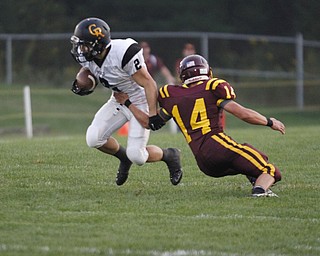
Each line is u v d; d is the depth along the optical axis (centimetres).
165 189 2884
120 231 2228
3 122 7788
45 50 9231
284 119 8144
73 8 10788
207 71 2683
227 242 2128
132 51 2631
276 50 9725
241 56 9831
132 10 10600
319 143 4116
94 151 3856
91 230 2238
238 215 2430
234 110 2589
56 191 2830
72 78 9119
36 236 2162
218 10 10706
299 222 2350
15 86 8850
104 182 3030
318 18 10800
